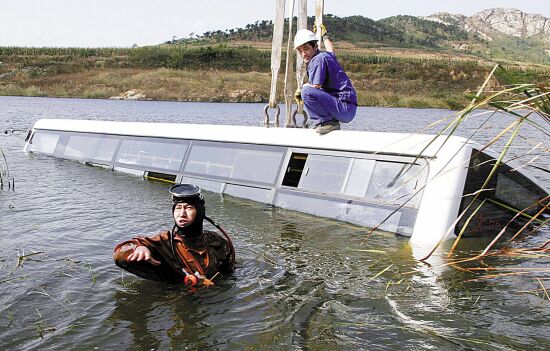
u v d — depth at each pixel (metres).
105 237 5.84
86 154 10.73
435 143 6.10
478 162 5.93
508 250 4.59
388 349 3.43
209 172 8.43
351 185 6.68
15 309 4.00
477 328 3.71
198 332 3.67
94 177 9.34
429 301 4.17
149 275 4.46
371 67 58.84
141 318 3.88
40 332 3.65
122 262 4.34
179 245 4.56
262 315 3.93
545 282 4.55
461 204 5.77
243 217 6.81
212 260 4.62
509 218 6.27
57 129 11.71
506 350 3.40
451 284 4.52
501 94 3.87
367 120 22.22
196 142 8.84
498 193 6.16
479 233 5.91
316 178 7.09
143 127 9.95
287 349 3.44
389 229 6.05
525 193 6.48
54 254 5.26
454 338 3.57
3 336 3.59
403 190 6.13
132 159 9.76
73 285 4.47
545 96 3.88
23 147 12.74
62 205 7.27
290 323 3.80
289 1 9.14
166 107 31.36
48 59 61.62
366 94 43.03
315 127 7.38
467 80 53.09
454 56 138.00
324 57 7.05
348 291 4.37
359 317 3.90
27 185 8.58
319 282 4.57
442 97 42.81
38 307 4.04
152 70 59.25
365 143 6.73
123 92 45.41
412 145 6.29
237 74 57.41
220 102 42.53
